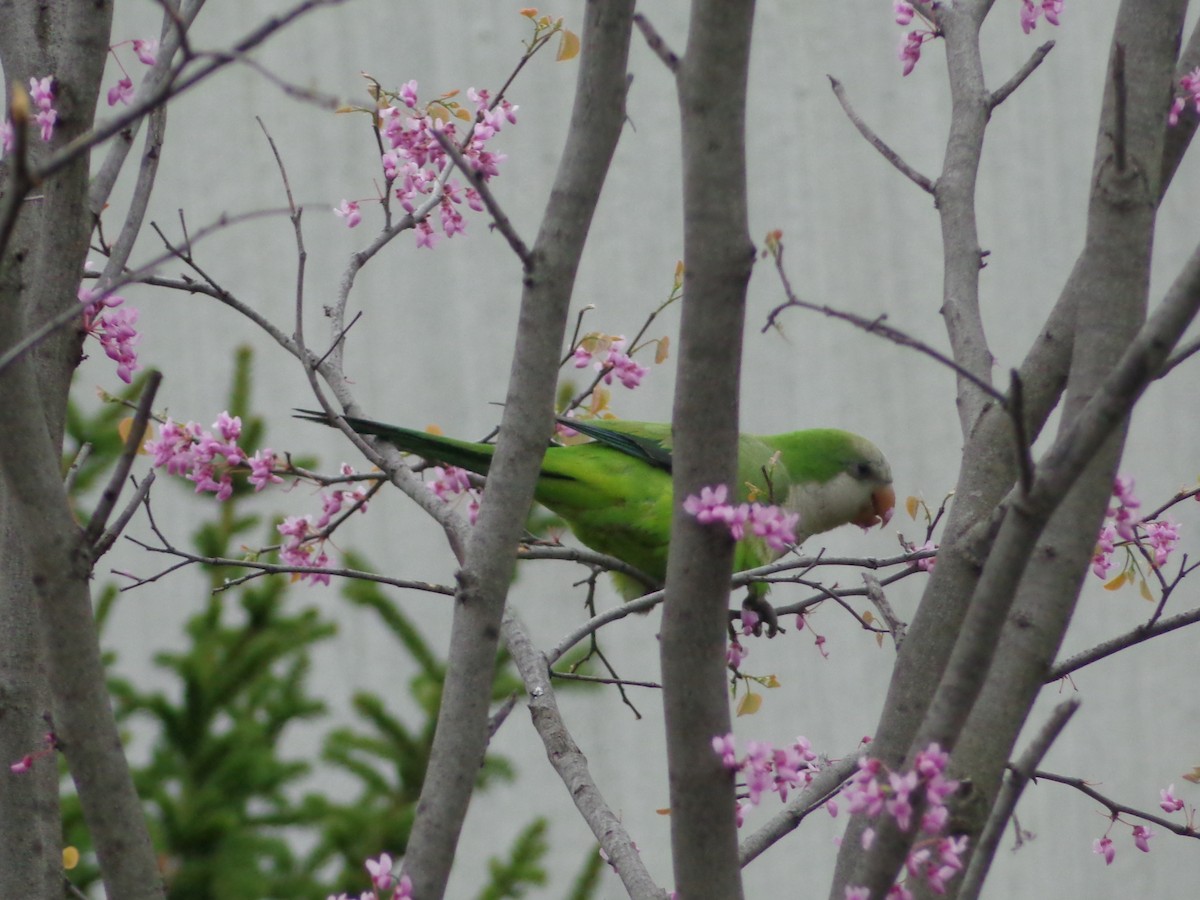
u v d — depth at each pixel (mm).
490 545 5184
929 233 16531
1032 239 17000
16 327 4246
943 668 5164
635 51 16094
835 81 7223
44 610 4332
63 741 4406
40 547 4316
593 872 9695
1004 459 5414
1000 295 16875
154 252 15148
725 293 4000
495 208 5035
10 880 5363
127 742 9898
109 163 5828
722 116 3955
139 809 4480
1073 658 5609
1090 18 17297
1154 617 5586
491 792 15227
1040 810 16828
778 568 6355
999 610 3785
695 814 4184
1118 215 4566
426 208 7070
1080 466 3629
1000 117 17125
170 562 14961
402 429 7246
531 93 15656
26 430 4273
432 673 10312
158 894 4473
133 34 14539
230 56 3344
